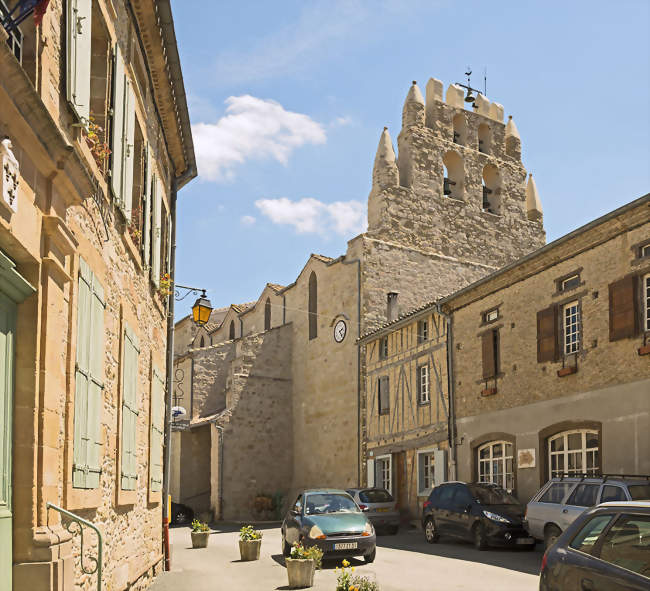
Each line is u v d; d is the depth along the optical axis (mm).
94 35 8453
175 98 13242
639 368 16109
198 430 39219
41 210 6047
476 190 36219
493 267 35688
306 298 37000
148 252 12141
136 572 10828
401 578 12664
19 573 5617
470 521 17484
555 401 18594
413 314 25719
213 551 18734
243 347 37000
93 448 7613
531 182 39000
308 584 12094
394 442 27000
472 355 22422
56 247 6348
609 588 5531
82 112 7074
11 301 5789
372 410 29094
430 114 36000
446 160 37000
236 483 35438
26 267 5996
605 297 17297
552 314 19016
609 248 17312
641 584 5250
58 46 6453
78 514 7047
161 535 14312
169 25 11000
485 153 37656
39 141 5695
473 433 21969
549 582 6297
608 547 5871
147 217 11773
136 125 10984
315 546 13984
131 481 10164
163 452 15375
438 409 24109
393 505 23172
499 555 15938
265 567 14977
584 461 17688
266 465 36188
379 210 33656
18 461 5793
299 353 37125
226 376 41031
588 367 17641
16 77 5078
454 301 23453
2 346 5605
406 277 33156
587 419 17453
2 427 5578
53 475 6148
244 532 16672
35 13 5246
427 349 25203
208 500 38344
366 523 15203
